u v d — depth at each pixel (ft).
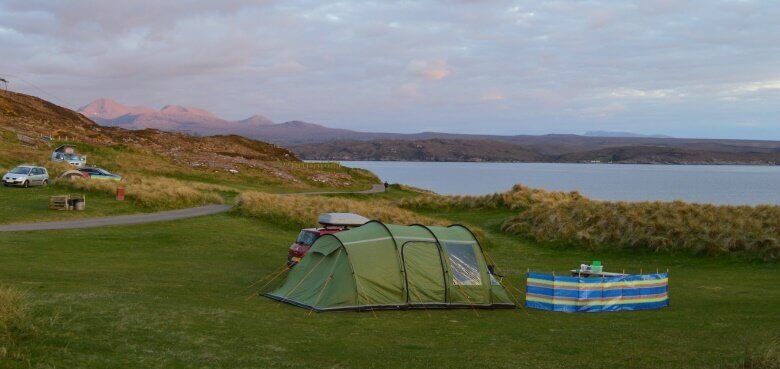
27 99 356.79
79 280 56.18
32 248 76.74
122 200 129.29
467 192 433.48
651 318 50.60
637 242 96.99
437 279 54.75
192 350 34.32
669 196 366.84
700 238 93.35
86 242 84.58
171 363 31.50
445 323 47.93
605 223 105.09
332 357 35.50
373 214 120.16
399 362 34.96
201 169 252.01
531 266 86.69
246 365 32.45
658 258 92.02
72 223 102.17
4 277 54.70
